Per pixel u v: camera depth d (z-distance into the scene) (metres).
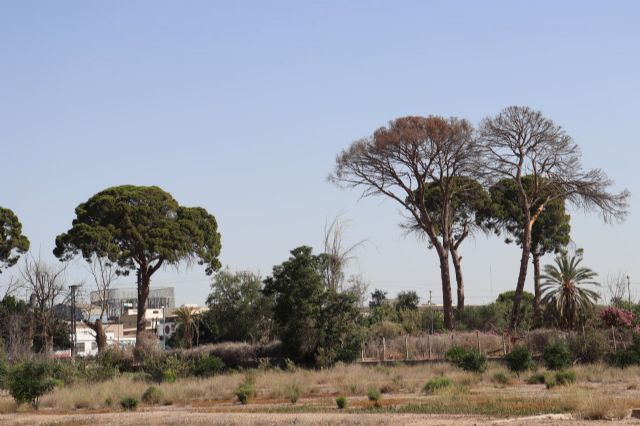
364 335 55.91
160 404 37.12
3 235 82.88
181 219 77.81
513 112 66.44
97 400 37.81
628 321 56.38
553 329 53.56
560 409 25.78
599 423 21.08
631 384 35.25
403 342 55.81
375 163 68.50
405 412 27.08
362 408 29.58
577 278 59.50
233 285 77.25
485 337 54.53
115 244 74.69
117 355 60.38
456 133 66.69
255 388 40.22
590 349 47.31
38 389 36.88
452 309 67.19
